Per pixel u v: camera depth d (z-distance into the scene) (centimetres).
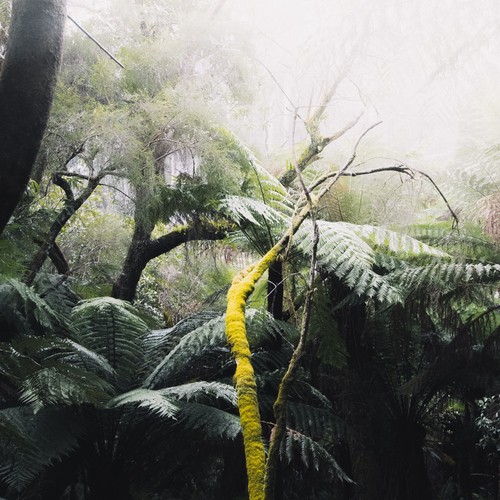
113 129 366
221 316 383
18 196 175
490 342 460
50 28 178
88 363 369
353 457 451
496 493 586
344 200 458
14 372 207
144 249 486
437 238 458
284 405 156
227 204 383
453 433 623
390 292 367
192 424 379
